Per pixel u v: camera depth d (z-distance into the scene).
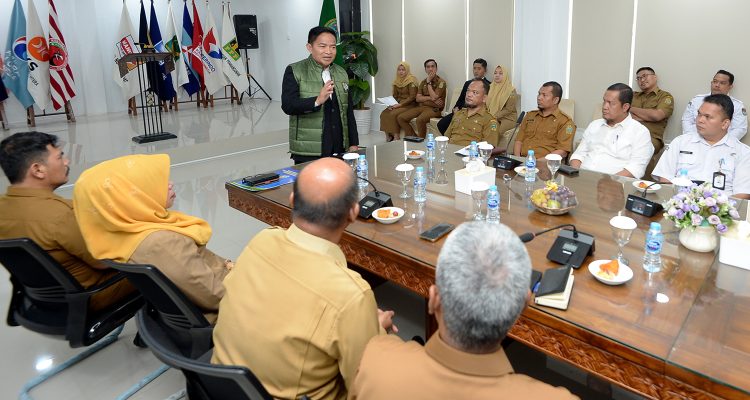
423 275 1.69
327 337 1.10
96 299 1.84
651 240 1.52
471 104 4.08
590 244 1.63
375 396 0.86
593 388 1.95
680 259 1.61
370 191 2.39
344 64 6.70
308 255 1.17
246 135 6.41
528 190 2.34
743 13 4.05
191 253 1.65
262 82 9.92
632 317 1.30
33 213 1.78
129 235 1.63
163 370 2.09
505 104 5.28
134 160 1.69
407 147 3.33
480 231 0.84
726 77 3.98
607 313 1.32
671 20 4.46
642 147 3.13
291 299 1.13
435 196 2.31
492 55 5.82
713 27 4.24
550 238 1.79
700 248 1.64
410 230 1.93
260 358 1.14
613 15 4.78
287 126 6.99
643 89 4.52
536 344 1.40
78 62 7.75
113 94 8.22
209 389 1.16
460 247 0.82
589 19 4.94
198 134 6.52
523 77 5.30
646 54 4.67
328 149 3.32
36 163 1.79
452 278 0.80
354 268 2.61
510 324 0.80
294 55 9.05
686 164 2.80
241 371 0.96
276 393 1.16
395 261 1.77
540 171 2.68
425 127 6.15
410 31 6.63
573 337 1.29
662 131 4.46
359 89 6.87
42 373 2.08
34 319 1.85
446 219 2.02
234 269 1.27
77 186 1.63
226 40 8.54
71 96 7.14
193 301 1.66
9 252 1.65
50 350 2.26
